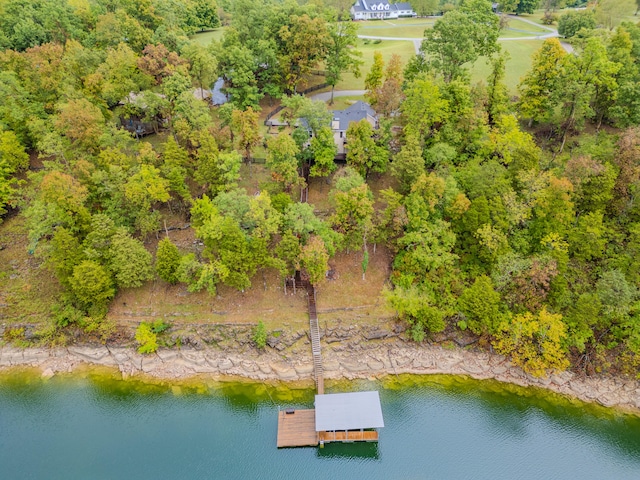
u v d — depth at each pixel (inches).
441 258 2513.5
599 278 2524.6
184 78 3004.4
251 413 2217.0
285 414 2155.5
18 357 2447.1
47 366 2426.2
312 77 4234.7
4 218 2915.8
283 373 2385.6
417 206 2536.9
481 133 2945.4
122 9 3917.3
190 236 2832.2
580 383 2377.0
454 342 2529.5
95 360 2452.0
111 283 2482.8
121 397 2300.7
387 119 3063.5
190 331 2519.7
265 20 3663.9
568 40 4918.8
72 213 2466.8
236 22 3816.4
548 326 2340.1
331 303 2635.3
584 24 4741.6
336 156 3218.5
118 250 2423.7
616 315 2322.8
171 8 4402.1
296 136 2874.0
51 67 3016.7
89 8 4210.1
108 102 3253.0
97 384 2357.3
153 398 2295.8
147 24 4114.2
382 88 3065.9
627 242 2593.5
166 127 3373.5
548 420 2240.4
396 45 5078.7
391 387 2361.0
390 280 2706.7
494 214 2578.7
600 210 2596.0
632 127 2805.1
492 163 2721.5
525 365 2374.5
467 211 2576.3
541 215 2583.7
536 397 2340.1
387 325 2564.0
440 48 3280.0
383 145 2940.5
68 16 3971.5
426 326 2492.6
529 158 2728.8
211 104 3612.2
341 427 2003.0
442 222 2573.8
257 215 2426.2
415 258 2559.1
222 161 2728.8
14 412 2230.6
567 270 2568.9
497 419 2236.7
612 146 2768.2
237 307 2608.3
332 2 6136.8
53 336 2488.9
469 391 2361.0
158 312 2583.7
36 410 2237.9
